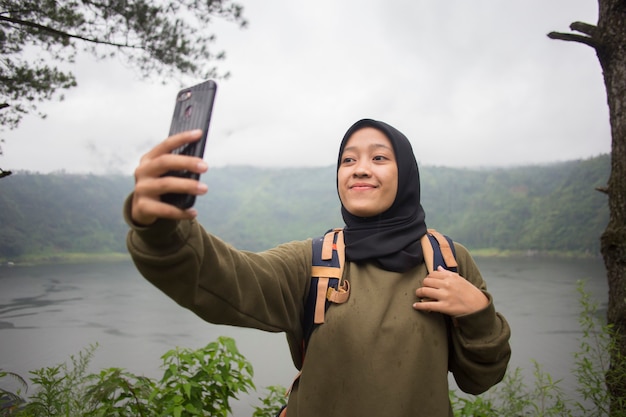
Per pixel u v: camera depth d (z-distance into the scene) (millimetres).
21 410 2578
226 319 1177
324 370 1326
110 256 169500
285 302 1379
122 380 2150
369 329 1320
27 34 6316
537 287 73500
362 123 1593
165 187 823
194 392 2367
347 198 1526
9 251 151125
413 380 1279
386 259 1423
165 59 6387
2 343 30438
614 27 3416
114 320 44531
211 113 886
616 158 3430
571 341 30500
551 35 3715
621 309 3176
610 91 3494
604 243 3393
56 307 54250
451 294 1340
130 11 6039
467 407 2930
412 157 1590
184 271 1017
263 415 2979
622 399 2672
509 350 1424
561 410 2980
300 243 1556
